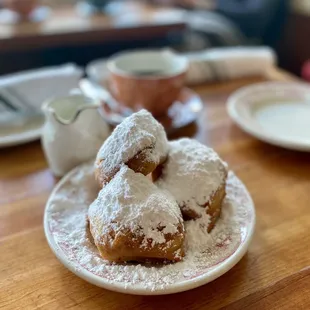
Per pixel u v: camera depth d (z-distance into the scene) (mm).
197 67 1060
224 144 774
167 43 1865
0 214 577
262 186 654
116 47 1770
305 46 2115
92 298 448
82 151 635
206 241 476
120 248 431
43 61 1666
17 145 751
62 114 657
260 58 1129
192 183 494
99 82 958
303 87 957
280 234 551
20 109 798
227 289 464
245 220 512
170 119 810
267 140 735
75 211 538
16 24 1489
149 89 772
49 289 458
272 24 2229
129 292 410
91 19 1623
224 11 2238
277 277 482
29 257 504
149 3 2008
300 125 824
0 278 472
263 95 927
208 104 948
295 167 708
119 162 473
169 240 434
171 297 452
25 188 636
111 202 449
